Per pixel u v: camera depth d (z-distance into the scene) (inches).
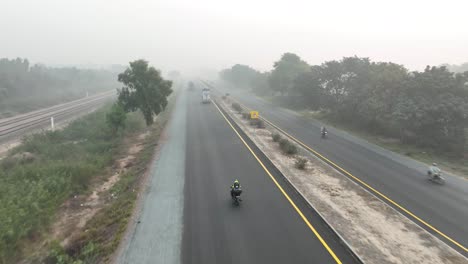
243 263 440.1
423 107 1149.1
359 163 976.3
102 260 448.8
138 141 1279.5
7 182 757.9
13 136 1430.9
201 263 438.3
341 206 642.2
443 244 503.5
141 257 450.9
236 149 1106.1
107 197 720.3
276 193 709.3
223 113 2033.7
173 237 508.1
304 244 494.0
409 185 786.8
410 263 446.3
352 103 1625.2
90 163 924.6
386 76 1489.9
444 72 1280.8
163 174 830.5
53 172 802.2
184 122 1679.4
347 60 1989.4
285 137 1343.5
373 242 501.7
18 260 480.4
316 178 818.8
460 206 660.7
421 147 1189.1
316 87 2069.4
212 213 599.5
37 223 571.2
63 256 469.4
